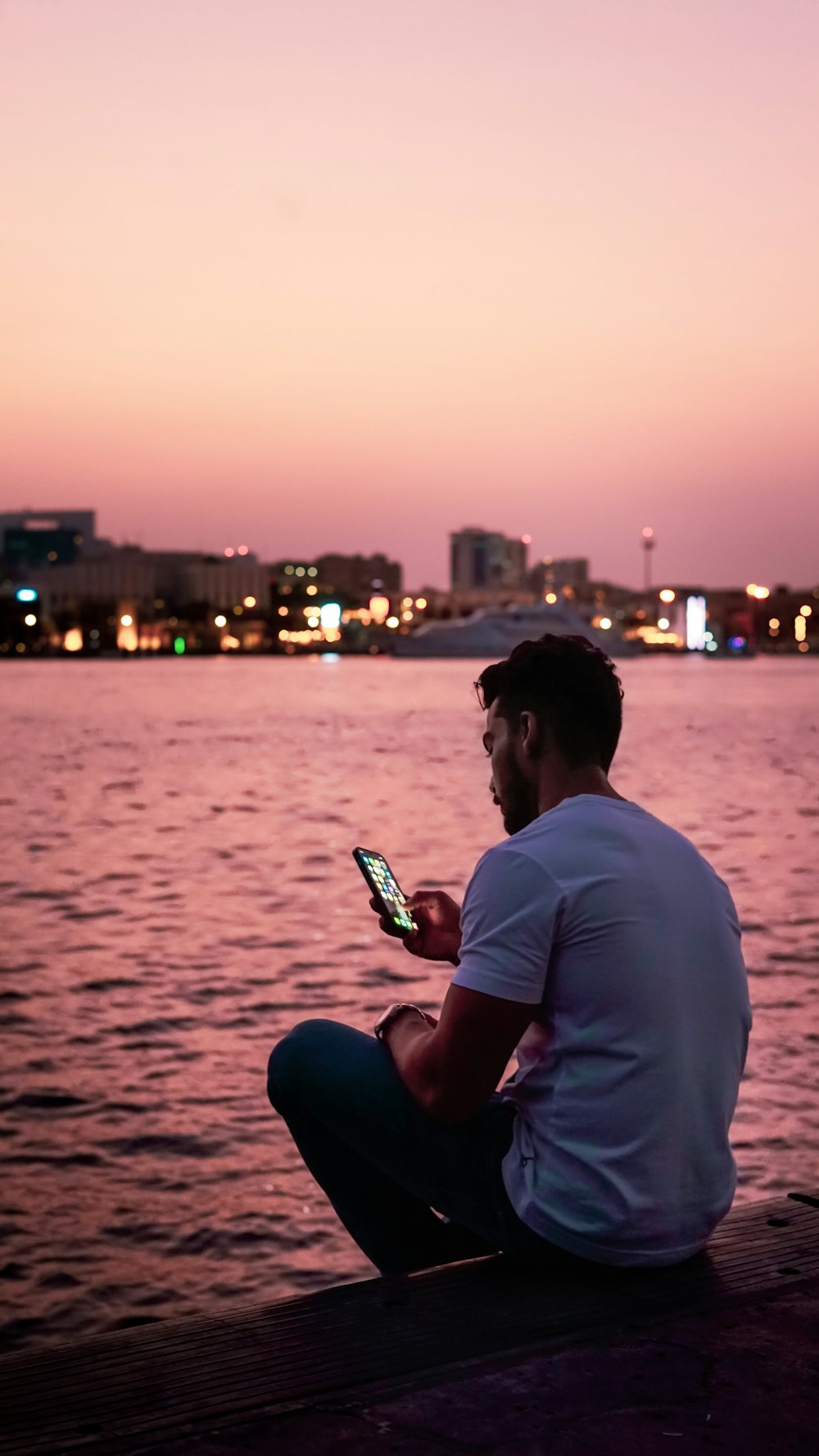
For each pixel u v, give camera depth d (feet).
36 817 103.91
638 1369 9.55
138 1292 22.88
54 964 47.91
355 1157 12.24
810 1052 36.06
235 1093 32.96
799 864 76.89
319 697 408.46
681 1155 10.84
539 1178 10.97
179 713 310.65
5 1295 22.71
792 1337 9.99
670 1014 10.75
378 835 92.02
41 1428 8.77
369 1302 10.66
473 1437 8.70
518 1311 10.44
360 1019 40.29
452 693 445.37
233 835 91.71
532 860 10.73
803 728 255.50
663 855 11.09
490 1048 10.64
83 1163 28.37
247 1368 9.60
